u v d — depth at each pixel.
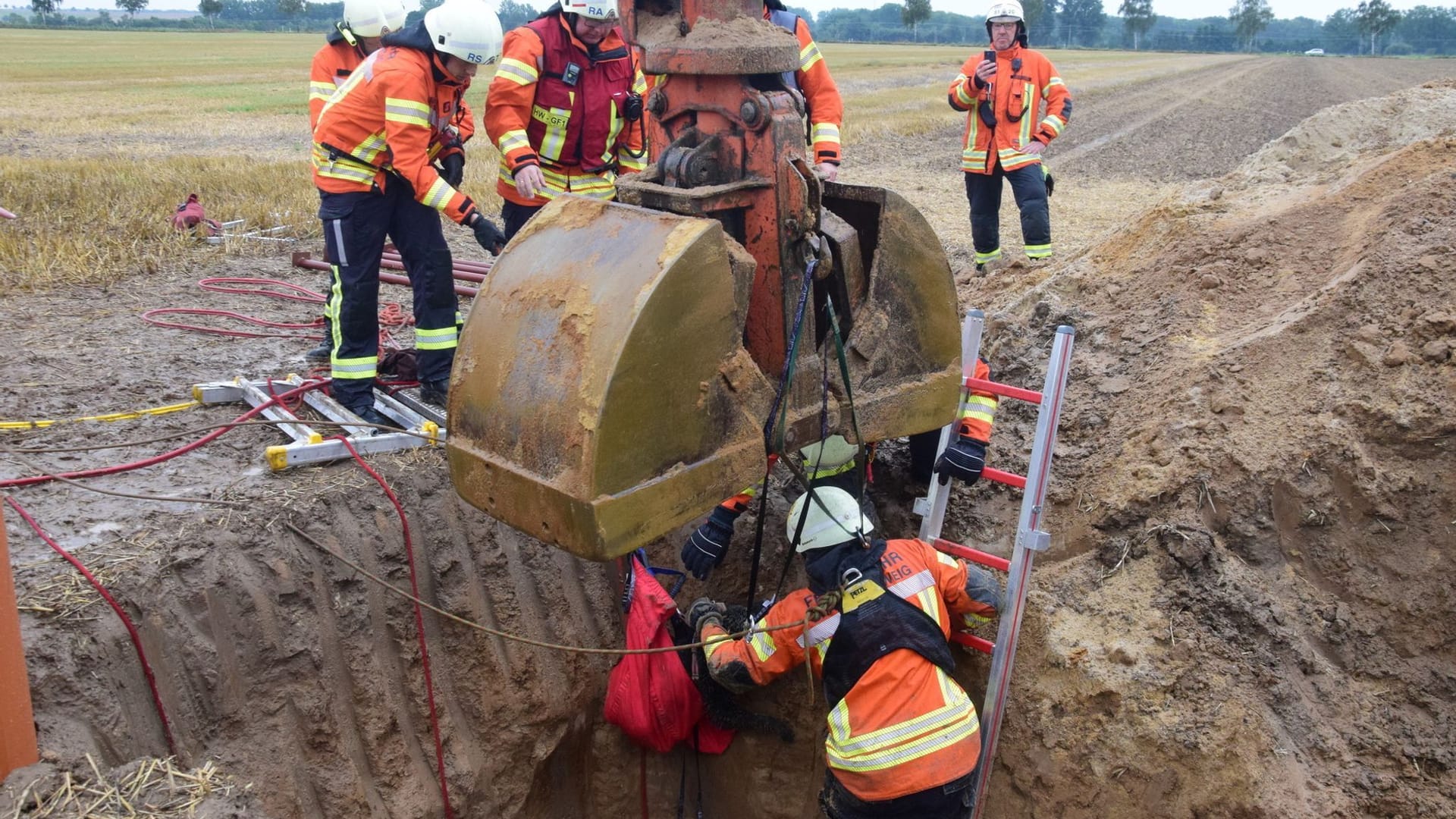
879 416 3.45
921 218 3.45
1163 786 3.44
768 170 3.07
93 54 55.09
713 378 2.88
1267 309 4.69
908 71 47.59
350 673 3.87
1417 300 4.07
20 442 4.51
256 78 38.31
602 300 2.72
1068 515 4.23
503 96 4.80
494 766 4.22
